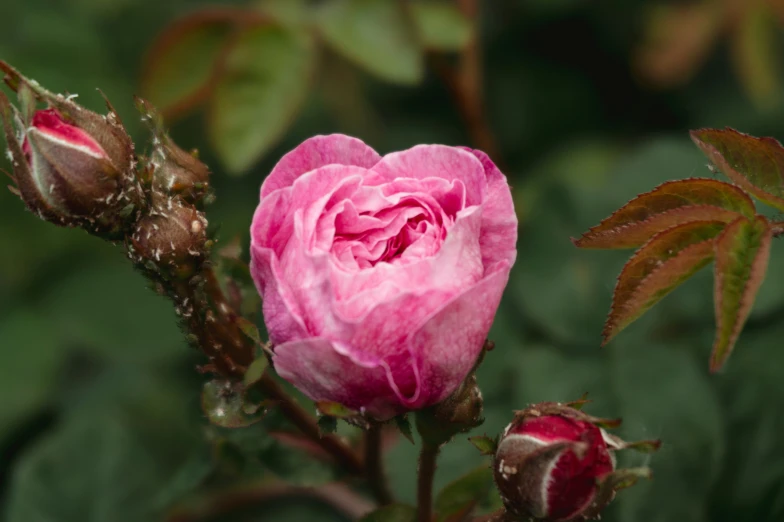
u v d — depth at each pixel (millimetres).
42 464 624
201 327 528
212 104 616
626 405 596
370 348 494
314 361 494
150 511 620
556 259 630
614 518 582
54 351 657
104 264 672
